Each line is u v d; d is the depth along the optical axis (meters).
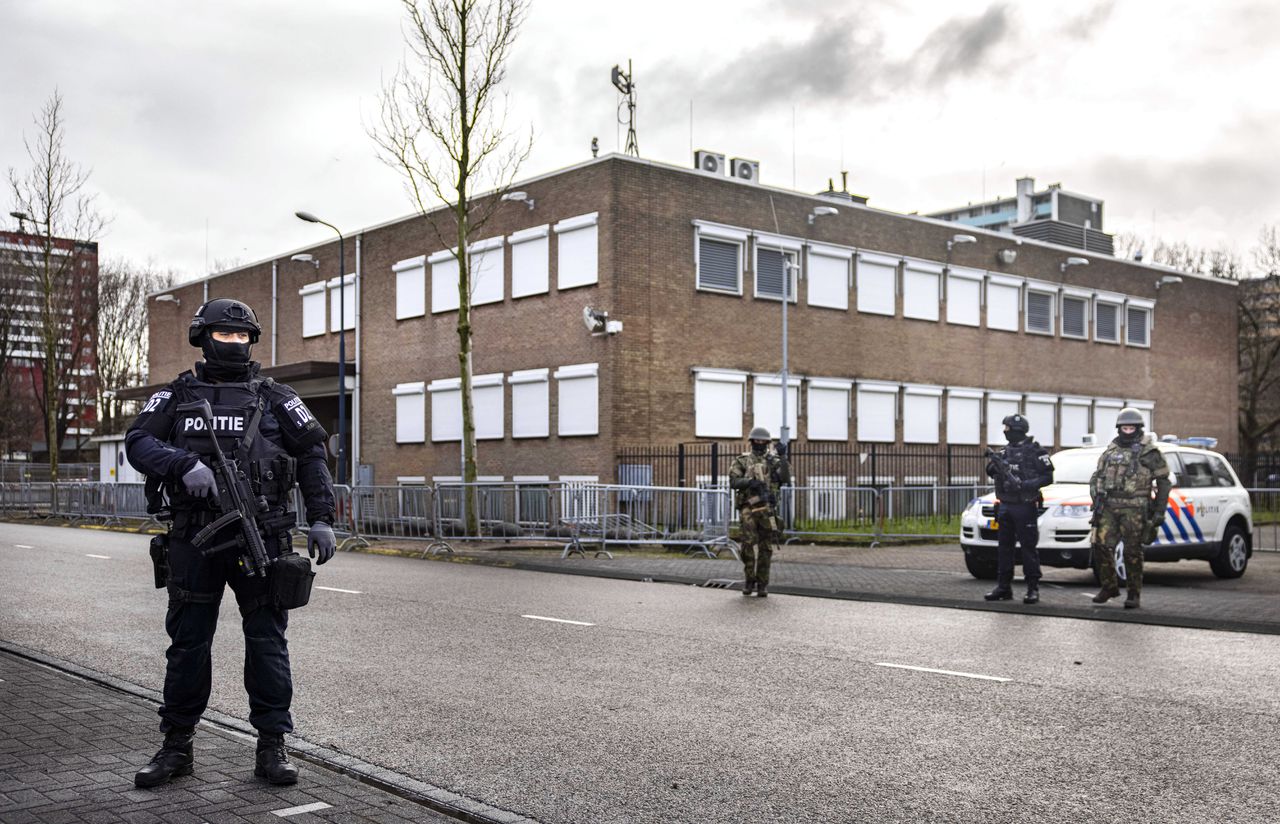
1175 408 40.91
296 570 4.75
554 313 27.97
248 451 4.83
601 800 4.80
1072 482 14.48
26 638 9.12
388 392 33.72
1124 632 9.69
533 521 19.39
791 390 29.78
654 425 26.89
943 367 33.62
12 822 4.12
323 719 6.27
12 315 52.59
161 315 45.72
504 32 22.33
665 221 27.36
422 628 9.74
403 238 33.22
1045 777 5.14
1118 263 39.03
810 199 30.45
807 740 5.82
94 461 63.75
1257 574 15.62
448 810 4.61
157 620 10.18
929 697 6.88
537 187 28.47
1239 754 5.54
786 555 18.92
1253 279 47.69
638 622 10.18
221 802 4.43
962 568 16.25
